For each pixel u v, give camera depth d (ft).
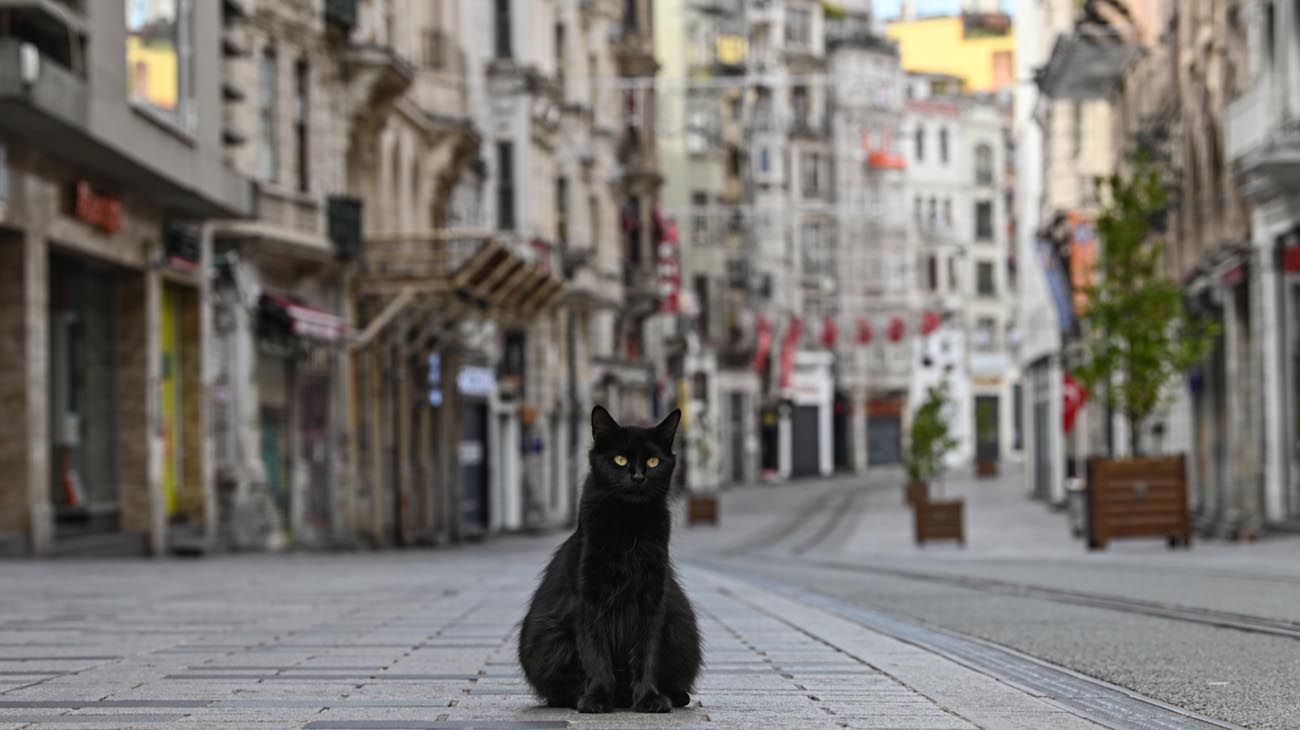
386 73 118.62
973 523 158.20
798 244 349.00
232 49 97.14
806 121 349.20
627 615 21.49
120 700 24.08
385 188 129.49
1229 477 119.65
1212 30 120.78
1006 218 390.63
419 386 137.39
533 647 22.03
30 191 73.51
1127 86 155.63
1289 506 107.45
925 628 40.42
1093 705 24.73
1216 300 121.49
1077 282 165.37
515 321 142.41
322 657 31.01
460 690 25.35
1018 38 214.48
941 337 378.73
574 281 187.21
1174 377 134.92
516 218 169.07
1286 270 101.24
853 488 288.51
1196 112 125.80
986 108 385.50
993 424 390.42
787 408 332.60
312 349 111.34
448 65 145.59
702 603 49.47
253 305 100.17
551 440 185.37
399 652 32.04
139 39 79.92
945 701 24.32
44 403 74.43
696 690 25.67
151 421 87.56
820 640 36.01
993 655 33.19
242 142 97.86
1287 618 41.88
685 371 292.20
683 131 302.45
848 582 65.82
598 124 203.00
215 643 33.94
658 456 21.22
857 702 24.18
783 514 203.62
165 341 92.63
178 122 84.84
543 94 172.65
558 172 184.24
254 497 98.63
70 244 77.82
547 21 177.47
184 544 89.40
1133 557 85.76
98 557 79.66
